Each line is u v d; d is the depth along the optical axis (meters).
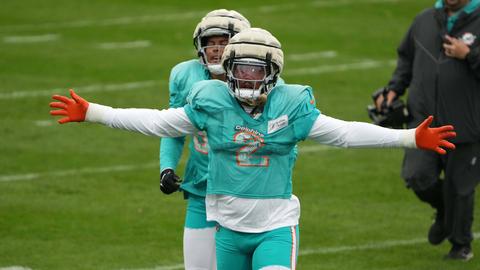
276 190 21.58
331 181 40.66
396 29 70.38
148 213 36.38
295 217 21.94
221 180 21.64
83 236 33.72
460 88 30.30
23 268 30.45
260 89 20.98
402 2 78.00
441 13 30.70
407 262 31.30
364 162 43.53
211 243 24.88
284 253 21.31
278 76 21.42
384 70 59.84
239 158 21.38
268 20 72.25
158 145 45.62
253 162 21.38
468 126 30.34
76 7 76.31
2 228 34.31
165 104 51.94
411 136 20.91
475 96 30.36
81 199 37.81
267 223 21.61
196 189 24.78
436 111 30.58
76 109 21.39
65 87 54.78
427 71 30.70
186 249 25.08
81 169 41.62
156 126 21.48
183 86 24.98
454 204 30.77
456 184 30.64
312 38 67.50
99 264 30.91
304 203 37.72
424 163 30.48
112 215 36.03
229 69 21.14
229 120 21.25
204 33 24.23
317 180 40.78
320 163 43.31
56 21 71.69
